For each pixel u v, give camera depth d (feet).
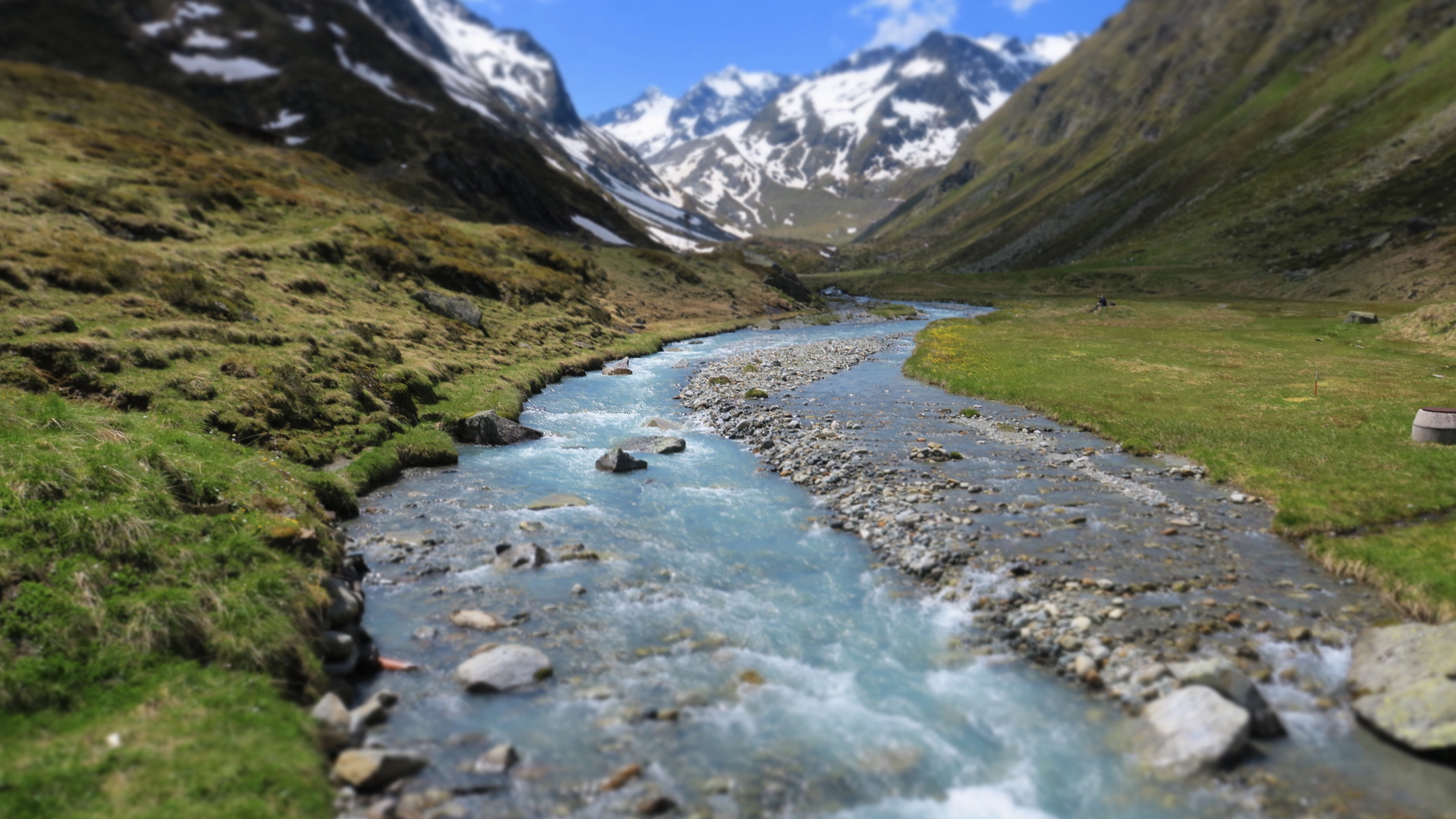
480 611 49.90
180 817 28.19
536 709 39.60
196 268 125.49
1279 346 190.19
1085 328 249.96
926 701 41.09
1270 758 35.19
